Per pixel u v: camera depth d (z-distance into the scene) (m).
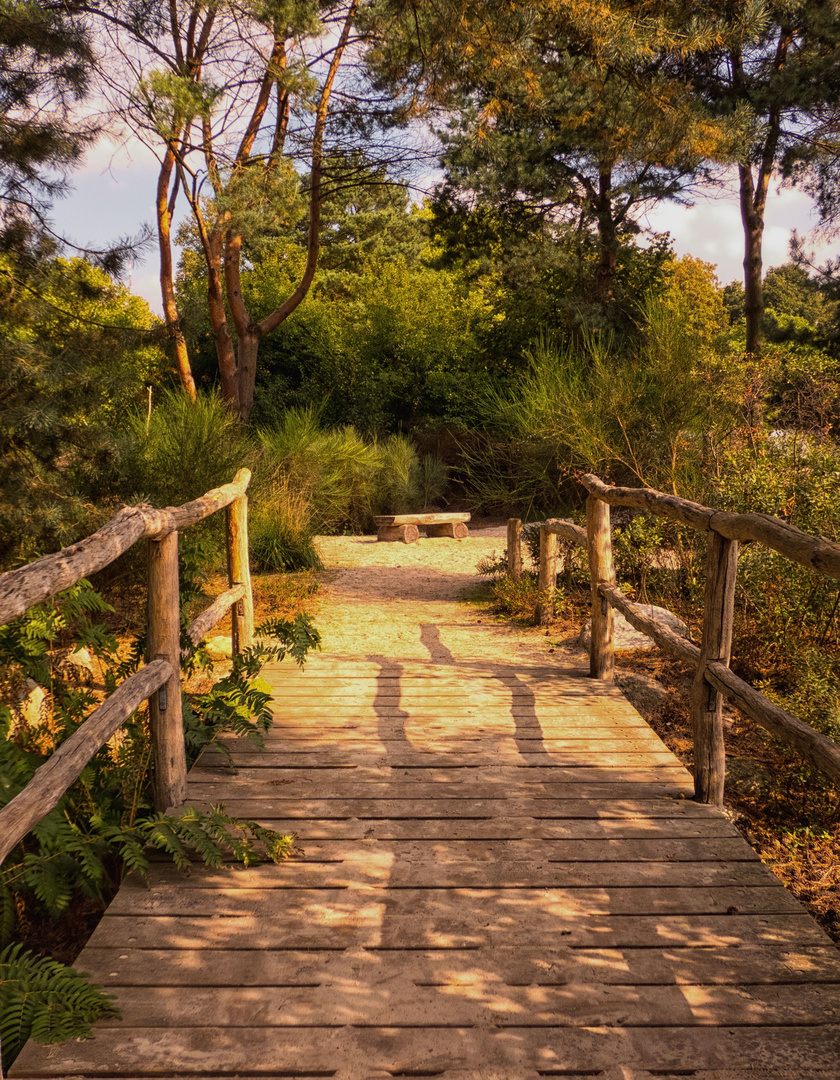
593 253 18.03
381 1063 2.16
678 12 10.20
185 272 19.50
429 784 3.84
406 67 11.77
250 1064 2.16
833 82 14.73
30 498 6.03
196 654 4.35
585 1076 2.12
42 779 2.28
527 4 9.77
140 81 9.27
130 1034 2.26
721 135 11.95
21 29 7.34
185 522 3.76
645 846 3.26
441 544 13.51
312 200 14.84
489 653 6.34
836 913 3.26
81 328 7.16
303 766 4.06
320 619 7.79
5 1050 2.32
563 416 9.18
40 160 7.41
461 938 2.68
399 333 22.61
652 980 2.47
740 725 4.88
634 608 4.71
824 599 5.36
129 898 2.94
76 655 5.22
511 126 16.72
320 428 18.67
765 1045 2.21
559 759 4.12
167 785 3.54
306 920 2.79
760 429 7.19
